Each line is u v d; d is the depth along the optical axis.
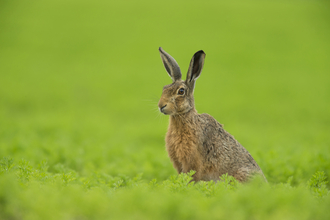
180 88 14.85
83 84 65.88
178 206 8.83
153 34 99.38
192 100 15.34
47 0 119.44
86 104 54.59
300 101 57.91
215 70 77.69
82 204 9.00
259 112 50.88
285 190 11.25
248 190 10.18
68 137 29.06
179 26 105.00
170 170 18.92
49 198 9.27
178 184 11.69
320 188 12.30
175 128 14.79
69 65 78.25
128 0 124.81
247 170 14.55
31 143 23.31
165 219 8.61
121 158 22.03
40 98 55.94
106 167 18.72
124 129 37.28
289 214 9.02
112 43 93.25
